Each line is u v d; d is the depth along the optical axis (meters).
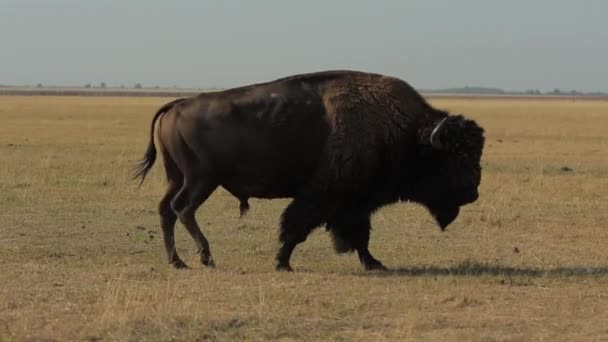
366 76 37.75
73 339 24.64
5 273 33.91
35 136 132.12
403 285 32.53
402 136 37.09
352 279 33.94
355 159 36.31
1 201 55.59
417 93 38.59
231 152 36.44
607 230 48.47
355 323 26.59
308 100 36.78
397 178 37.72
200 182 36.88
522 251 42.25
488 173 80.81
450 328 26.28
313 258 40.47
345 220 37.72
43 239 43.28
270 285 32.16
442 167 37.91
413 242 44.69
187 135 36.59
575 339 25.06
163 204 38.00
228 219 51.53
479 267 37.12
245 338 24.91
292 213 37.22
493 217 52.34
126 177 71.38
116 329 25.52
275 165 36.56
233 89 37.53
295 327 26.02
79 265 36.19
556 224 50.38
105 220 49.91
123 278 33.31
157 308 27.77
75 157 91.81
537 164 92.12
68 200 57.16
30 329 25.48
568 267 37.75
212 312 27.61
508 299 30.33
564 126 193.88
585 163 95.00
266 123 36.34
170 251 37.28
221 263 38.00
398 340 24.77
